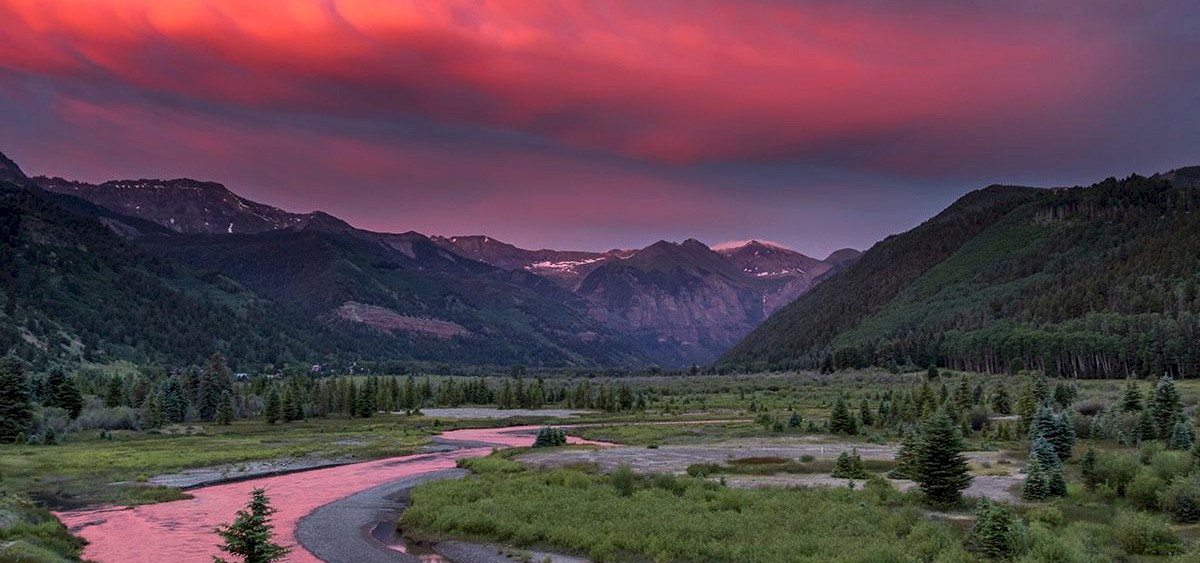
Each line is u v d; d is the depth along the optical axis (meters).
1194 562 36.09
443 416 187.25
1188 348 170.88
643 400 192.25
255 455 101.06
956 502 53.25
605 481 65.81
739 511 52.03
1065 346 198.00
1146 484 50.91
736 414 168.88
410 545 48.09
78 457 91.69
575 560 42.81
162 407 147.62
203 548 47.09
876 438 108.75
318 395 190.12
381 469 89.38
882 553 38.47
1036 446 65.31
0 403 110.44
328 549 47.16
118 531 52.38
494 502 56.72
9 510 50.19
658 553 41.81
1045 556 37.62
